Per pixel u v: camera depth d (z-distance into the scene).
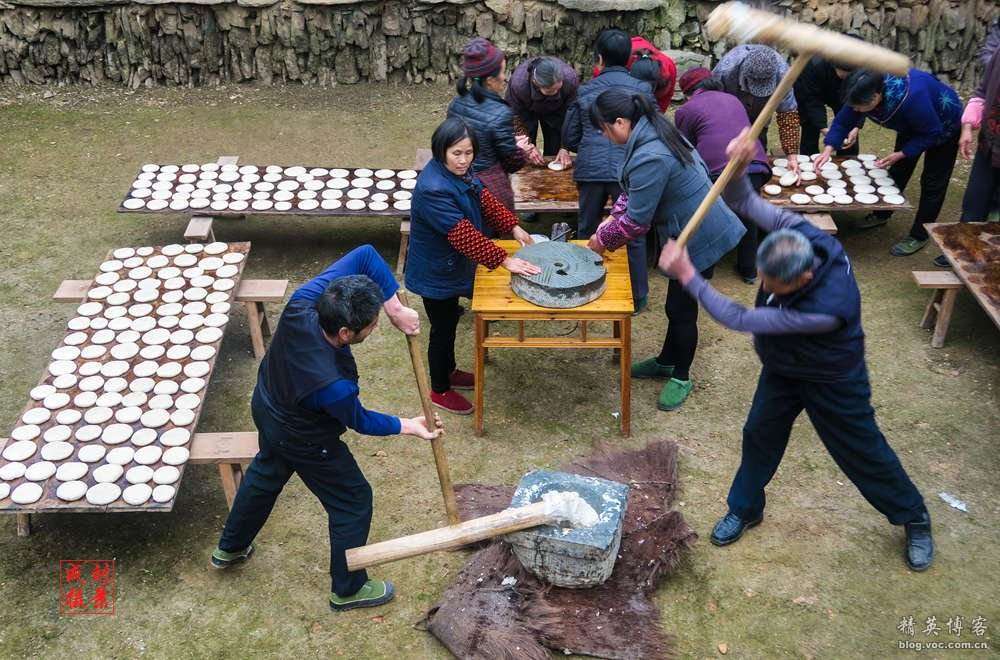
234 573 3.57
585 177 4.83
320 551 3.67
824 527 3.73
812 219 5.29
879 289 5.30
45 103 7.54
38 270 5.46
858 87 5.00
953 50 7.57
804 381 3.16
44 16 7.51
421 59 7.86
